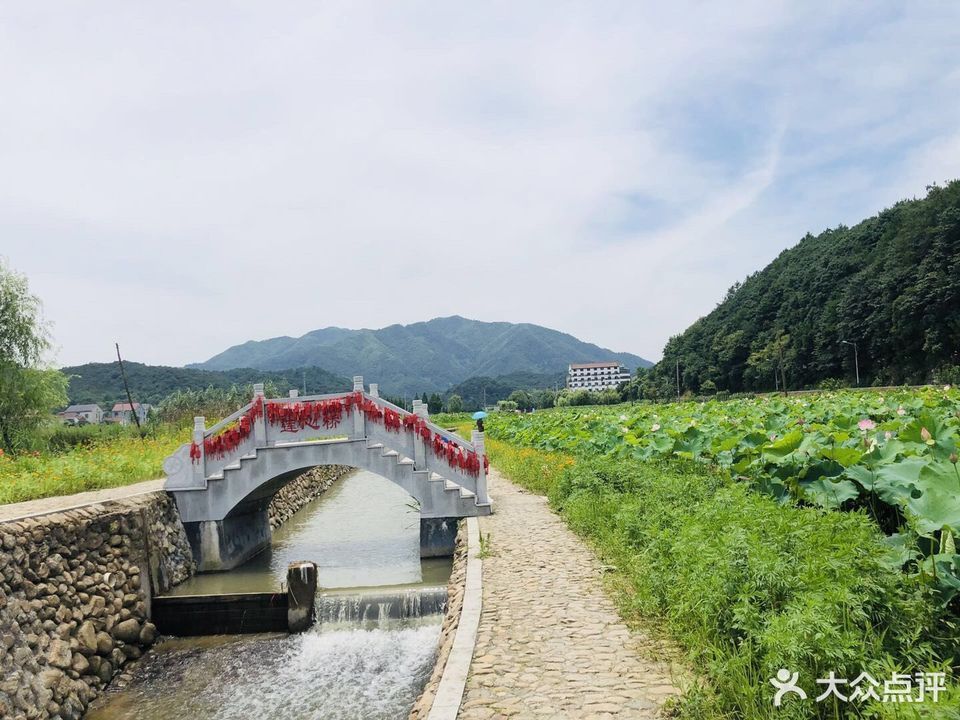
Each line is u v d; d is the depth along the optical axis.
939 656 4.55
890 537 5.99
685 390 94.56
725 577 5.59
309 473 28.08
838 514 6.16
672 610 6.53
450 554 15.39
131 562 12.81
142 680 10.80
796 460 8.30
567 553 10.41
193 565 15.77
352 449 15.73
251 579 15.27
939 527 5.27
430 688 6.21
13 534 10.32
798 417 16.41
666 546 7.59
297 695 9.83
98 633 11.13
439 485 15.48
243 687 10.24
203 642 12.07
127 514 13.12
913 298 59.16
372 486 33.00
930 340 57.84
